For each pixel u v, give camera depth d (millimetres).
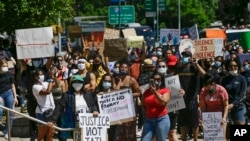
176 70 16344
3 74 16859
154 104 13758
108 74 14984
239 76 15719
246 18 73688
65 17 30562
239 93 15688
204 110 15086
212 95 14914
